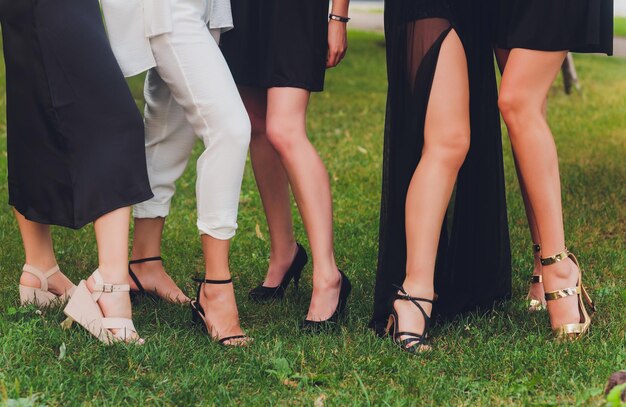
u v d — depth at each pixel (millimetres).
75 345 3176
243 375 2959
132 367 3008
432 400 2789
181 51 3221
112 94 3229
